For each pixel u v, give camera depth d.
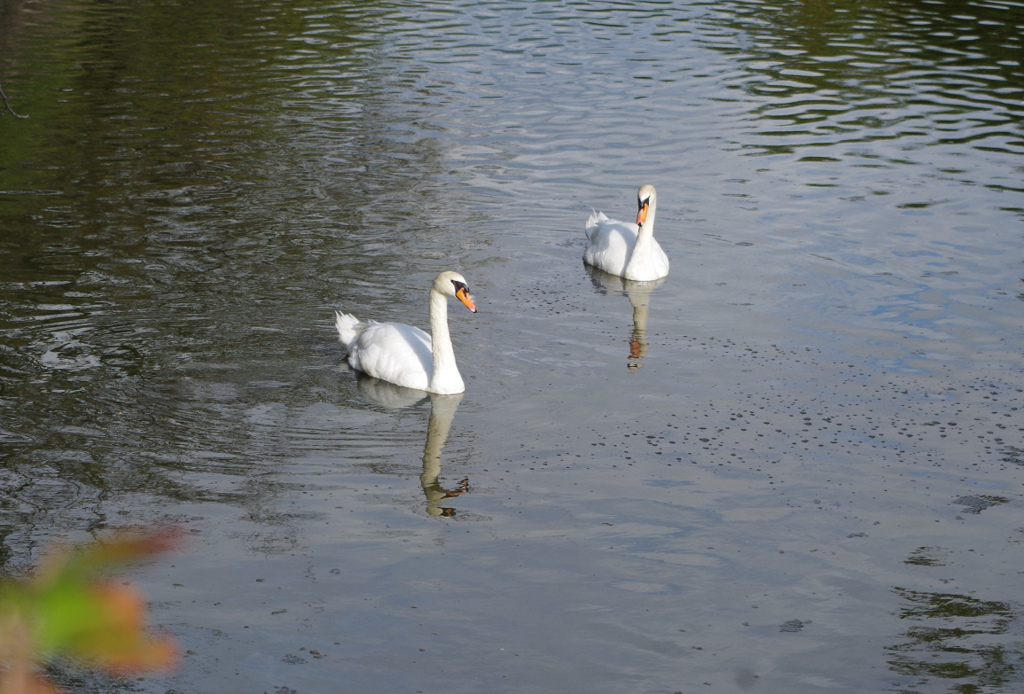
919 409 11.34
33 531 8.39
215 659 7.04
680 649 7.39
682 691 6.92
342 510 9.12
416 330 12.60
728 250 16.56
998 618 7.86
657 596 8.05
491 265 15.70
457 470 9.94
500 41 29.73
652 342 13.19
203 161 19.55
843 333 13.45
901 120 23.52
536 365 12.46
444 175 19.48
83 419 10.51
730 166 20.52
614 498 9.48
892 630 7.69
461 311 14.04
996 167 20.44
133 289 13.93
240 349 12.44
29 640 1.00
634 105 24.27
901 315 14.01
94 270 14.48
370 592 7.96
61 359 11.83
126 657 1.02
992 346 13.02
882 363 12.53
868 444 10.56
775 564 8.53
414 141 21.27
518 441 10.56
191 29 29.81
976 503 9.52
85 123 21.48
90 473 9.47
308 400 11.32
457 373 11.69
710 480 9.84
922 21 33.00
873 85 26.31
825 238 16.98
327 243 16.05
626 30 31.38
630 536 8.88
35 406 10.71
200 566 8.15
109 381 11.38
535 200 18.53
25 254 14.94
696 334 13.45
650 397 11.61
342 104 23.50
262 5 33.16
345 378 11.95
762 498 9.54
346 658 7.14
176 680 6.79
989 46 30.09
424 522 8.99
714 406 11.38
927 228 17.34
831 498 9.56
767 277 15.47
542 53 28.56
